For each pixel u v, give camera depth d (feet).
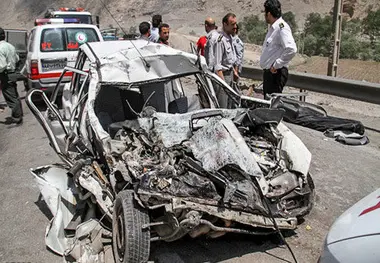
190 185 11.03
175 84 18.66
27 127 28.17
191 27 148.46
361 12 147.84
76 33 32.19
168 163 11.92
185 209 10.72
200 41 30.94
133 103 16.98
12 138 25.80
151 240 11.43
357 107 28.40
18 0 234.58
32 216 15.26
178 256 12.10
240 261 11.85
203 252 12.34
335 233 8.71
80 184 13.44
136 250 10.78
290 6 158.92
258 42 96.32
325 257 8.43
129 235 10.75
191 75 17.49
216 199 11.00
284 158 12.78
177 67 16.57
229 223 11.40
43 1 222.89
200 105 17.79
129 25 172.76
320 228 13.47
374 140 21.57
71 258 11.98
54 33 31.50
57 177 15.30
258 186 11.39
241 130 13.53
